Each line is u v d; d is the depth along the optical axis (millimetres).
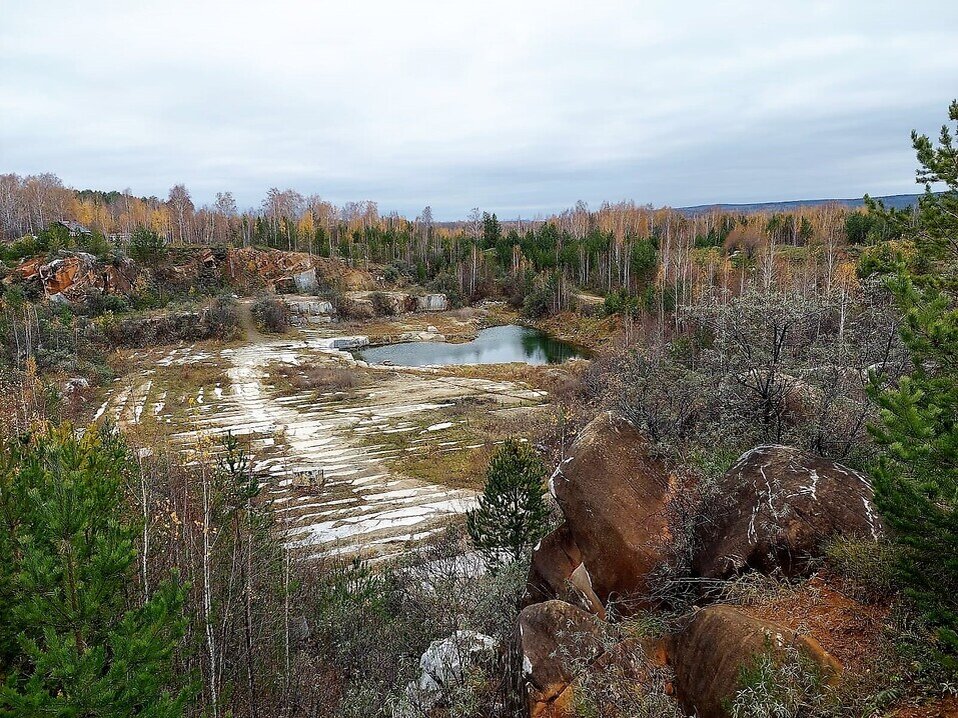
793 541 6059
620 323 53625
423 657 7988
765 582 5836
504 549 11195
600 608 7160
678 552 6871
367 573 12039
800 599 5500
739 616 5129
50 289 49469
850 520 6141
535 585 8172
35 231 72250
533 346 55125
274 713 7266
